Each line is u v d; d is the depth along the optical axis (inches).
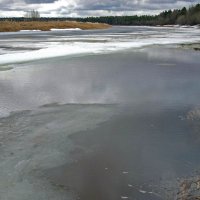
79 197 219.3
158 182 236.1
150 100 463.8
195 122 369.1
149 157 279.3
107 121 372.5
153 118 385.1
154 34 2359.7
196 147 299.1
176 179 239.1
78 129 345.1
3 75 636.1
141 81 590.6
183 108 424.8
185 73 674.2
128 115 395.2
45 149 292.4
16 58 845.2
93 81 588.7
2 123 359.3
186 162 268.7
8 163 263.6
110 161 272.1
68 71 690.2
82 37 1868.8
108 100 463.8
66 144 304.7
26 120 370.9
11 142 305.7
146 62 844.0
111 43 1401.3
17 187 229.6
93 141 313.7
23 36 1978.3
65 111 408.5
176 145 303.9
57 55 935.7
